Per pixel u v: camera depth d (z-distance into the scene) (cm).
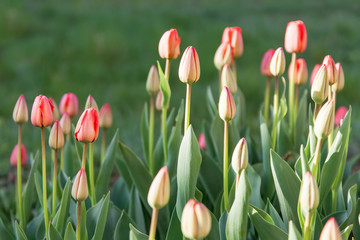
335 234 142
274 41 560
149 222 190
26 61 499
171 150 190
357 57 510
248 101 397
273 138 188
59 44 550
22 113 178
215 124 191
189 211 141
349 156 280
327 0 793
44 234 187
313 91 165
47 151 290
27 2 748
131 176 187
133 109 383
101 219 167
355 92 402
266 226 161
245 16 702
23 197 190
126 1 785
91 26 604
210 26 618
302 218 160
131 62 499
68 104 193
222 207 174
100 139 307
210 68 461
